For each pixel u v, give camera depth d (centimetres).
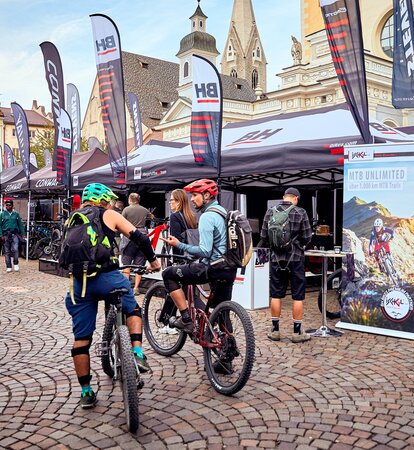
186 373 452
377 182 599
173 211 619
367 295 604
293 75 2567
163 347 514
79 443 316
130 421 322
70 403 381
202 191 422
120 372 361
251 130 948
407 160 579
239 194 1093
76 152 1598
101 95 1011
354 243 616
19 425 342
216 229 415
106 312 476
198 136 787
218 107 771
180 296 438
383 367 468
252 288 739
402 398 392
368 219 605
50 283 1007
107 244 353
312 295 887
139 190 1298
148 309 535
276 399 389
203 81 776
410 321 572
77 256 345
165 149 1120
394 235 585
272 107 3256
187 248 413
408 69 778
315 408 372
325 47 2453
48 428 338
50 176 1390
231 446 312
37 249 1514
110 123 1007
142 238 358
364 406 376
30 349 531
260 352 518
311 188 1114
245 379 376
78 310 362
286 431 334
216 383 406
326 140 698
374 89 2244
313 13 2727
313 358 497
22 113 1423
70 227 361
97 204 371
